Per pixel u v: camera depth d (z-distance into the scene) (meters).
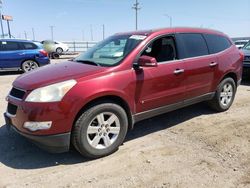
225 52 5.79
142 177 3.47
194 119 5.57
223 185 3.28
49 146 3.64
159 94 4.51
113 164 3.80
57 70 4.14
